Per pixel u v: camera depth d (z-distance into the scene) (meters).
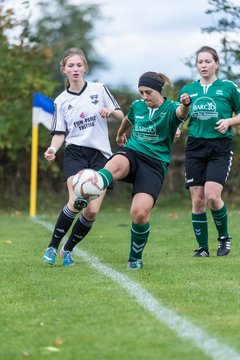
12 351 10.11
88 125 17.36
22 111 41.59
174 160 44.44
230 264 17.14
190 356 9.51
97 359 9.59
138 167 16.08
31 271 16.41
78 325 11.26
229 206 41.50
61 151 44.28
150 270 16.20
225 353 9.57
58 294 13.56
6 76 41.69
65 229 17.02
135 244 16.33
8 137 41.19
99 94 17.52
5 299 13.29
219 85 18.67
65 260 17.27
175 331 10.70
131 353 9.75
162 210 40.56
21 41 43.16
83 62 17.42
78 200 15.30
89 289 13.92
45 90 43.19
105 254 19.53
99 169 17.33
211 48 18.78
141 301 12.73
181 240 22.89
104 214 37.78
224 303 12.52
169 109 15.98
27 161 44.03
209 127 18.64
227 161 18.77
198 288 13.88
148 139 16.17
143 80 15.89
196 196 18.89
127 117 16.91
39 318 11.80
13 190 44.06
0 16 42.47
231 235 24.00
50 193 44.62
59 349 10.06
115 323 11.27
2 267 17.14
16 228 28.58
